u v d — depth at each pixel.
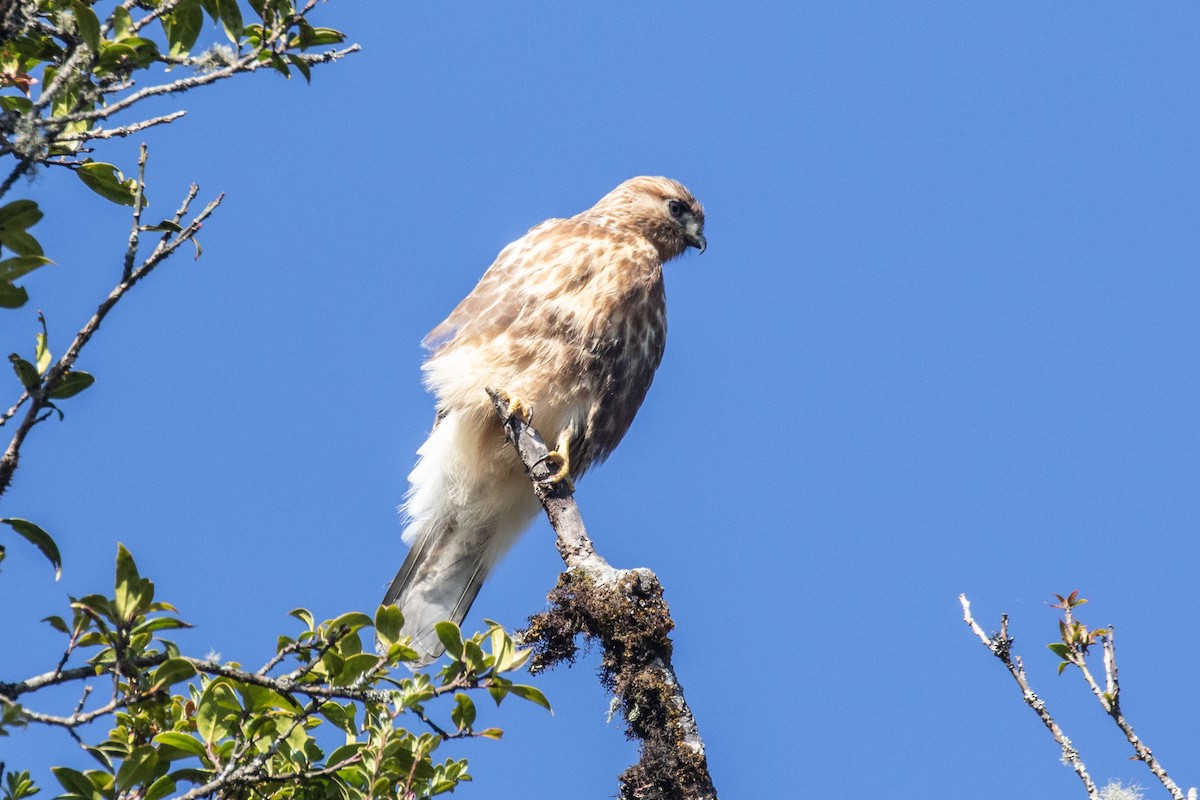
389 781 7.52
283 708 7.62
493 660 7.16
